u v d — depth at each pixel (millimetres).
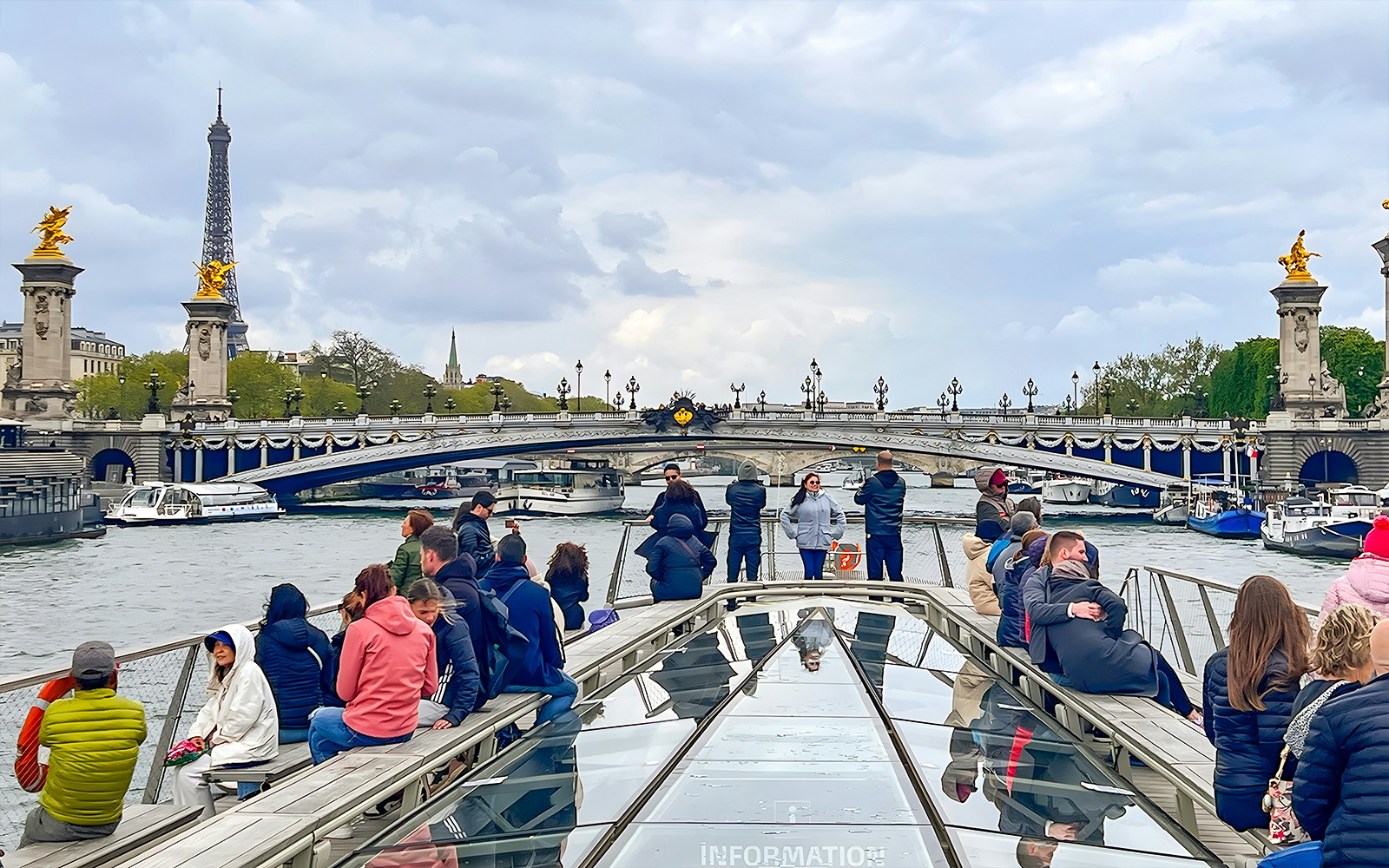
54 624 55969
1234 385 176500
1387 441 141250
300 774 10172
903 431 136125
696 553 22109
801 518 25172
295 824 8609
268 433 156250
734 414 135875
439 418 150125
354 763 10570
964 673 15625
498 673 13164
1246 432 138500
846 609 21688
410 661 11477
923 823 8750
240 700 12586
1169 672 13258
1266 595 8695
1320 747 6949
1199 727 11164
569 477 175375
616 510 159625
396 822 9703
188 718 16469
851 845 8281
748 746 10859
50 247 172250
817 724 11703
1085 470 135375
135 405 198500
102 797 10391
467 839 8828
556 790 9961
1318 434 142375
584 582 20141
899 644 17812
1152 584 18234
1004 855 8266
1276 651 8609
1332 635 7562
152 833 10766
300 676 13758
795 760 10359
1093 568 14828
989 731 11938
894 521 24844
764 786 9602
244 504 144000
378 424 151750
